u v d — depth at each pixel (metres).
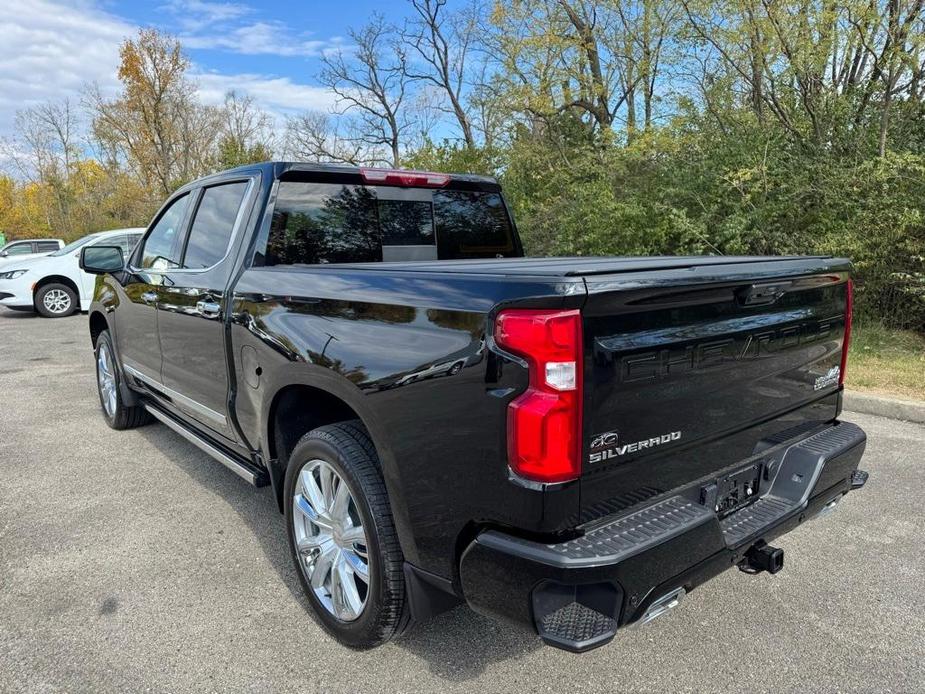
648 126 11.12
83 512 3.88
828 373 2.81
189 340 3.62
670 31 11.72
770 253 8.64
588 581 1.79
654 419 2.02
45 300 13.64
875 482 4.18
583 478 1.87
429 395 2.05
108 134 41.12
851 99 8.84
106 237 14.08
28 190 56.12
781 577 3.11
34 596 2.96
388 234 3.62
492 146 16.11
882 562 3.24
